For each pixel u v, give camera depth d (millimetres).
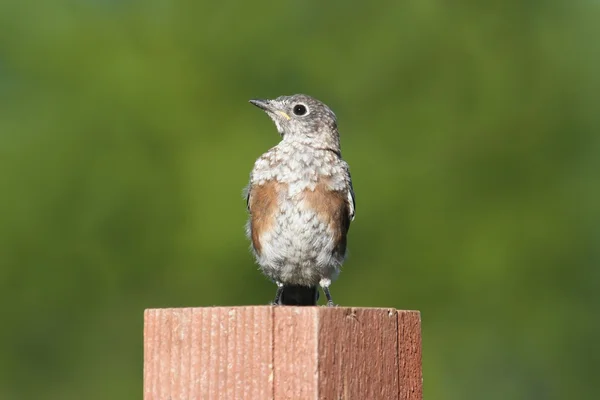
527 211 18594
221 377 5273
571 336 18281
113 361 18281
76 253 18094
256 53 19984
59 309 18078
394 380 5477
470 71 19750
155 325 5445
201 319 5352
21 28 19484
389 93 19812
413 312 5680
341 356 5242
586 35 20094
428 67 19906
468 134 19203
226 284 18297
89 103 18719
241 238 17953
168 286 18438
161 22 20047
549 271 18297
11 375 18000
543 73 19703
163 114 18891
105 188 18219
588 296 18484
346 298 18109
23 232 17922
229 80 19625
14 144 18453
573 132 19328
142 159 18469
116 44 19438
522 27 20125
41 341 18125
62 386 18219
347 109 19891
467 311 18000
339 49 20234
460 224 18453
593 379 18297
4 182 18094
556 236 18453
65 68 19078
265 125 19453
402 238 18328
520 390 18250
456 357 18078
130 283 18328
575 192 18953
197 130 18875
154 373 5414
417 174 18812
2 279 17859
